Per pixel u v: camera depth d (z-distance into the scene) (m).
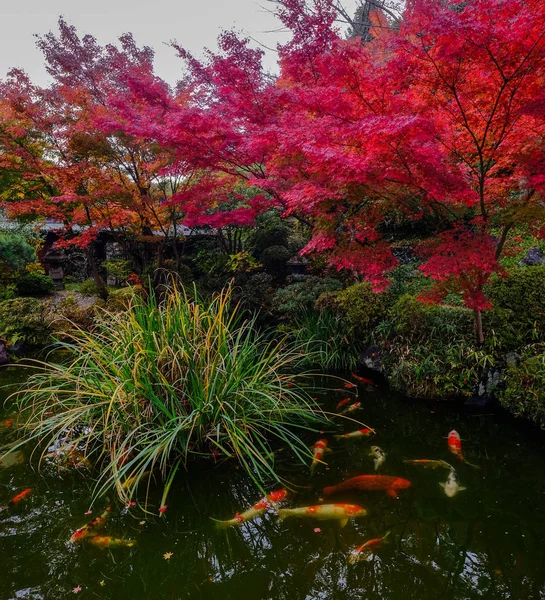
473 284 4.25
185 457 3.45
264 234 9.37
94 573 2.50
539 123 3.50
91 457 3.69
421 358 5.07
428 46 3.05
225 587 2.43
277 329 7.23
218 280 8.59
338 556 2.62
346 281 7.32
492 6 2.80
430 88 3.40
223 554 2.66
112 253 10.88
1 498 3.17
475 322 4.74
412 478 3.42
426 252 4.20
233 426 3.35
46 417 4.38
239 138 4.87
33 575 2.47
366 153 3.56
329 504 3.01
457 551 2.65
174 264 9.23
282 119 4.52
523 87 3.19
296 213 5.82
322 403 4.96
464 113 3.48
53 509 3.04
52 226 11.39
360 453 3.79
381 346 5.64
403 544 2.71
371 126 3.08
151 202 7.51
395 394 5.11
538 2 2.82
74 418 3.52
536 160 3.38
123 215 7.84
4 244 9.24
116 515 2.97
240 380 3.74
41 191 8.62
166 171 6.09
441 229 4.70
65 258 10.51
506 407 4.37
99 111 6.50
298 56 4.52
